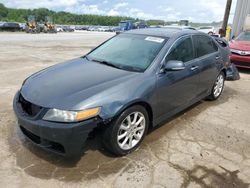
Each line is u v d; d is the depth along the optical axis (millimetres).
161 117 3541
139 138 3225
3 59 9344
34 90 2930
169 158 3074
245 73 8141
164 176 2742
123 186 2566
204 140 3555
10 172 2709
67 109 2547
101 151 3143
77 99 2639
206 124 4094
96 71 3316
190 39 4102
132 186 2570
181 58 3797
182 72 3727
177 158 3082
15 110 2928
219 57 4926
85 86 2867
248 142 3564
